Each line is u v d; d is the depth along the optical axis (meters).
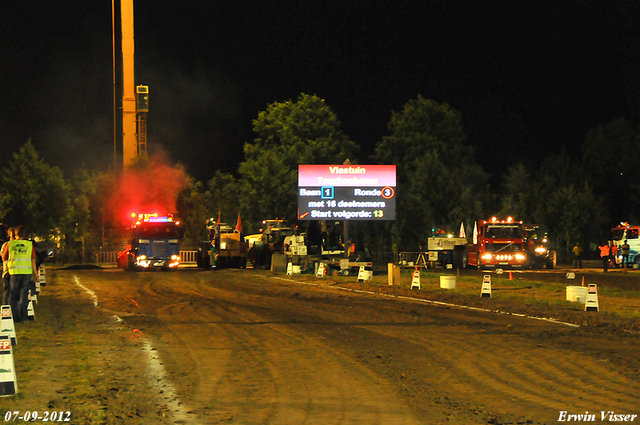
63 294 30.84
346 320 20.88
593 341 16.44
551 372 12.91
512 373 12.83
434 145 80.00
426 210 71.69
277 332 18.34
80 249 80.75
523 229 49.88
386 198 44.34
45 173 76.06
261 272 48.12
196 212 87.75
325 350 15.39
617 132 86.00
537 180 87.50
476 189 79.38
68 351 15.12
